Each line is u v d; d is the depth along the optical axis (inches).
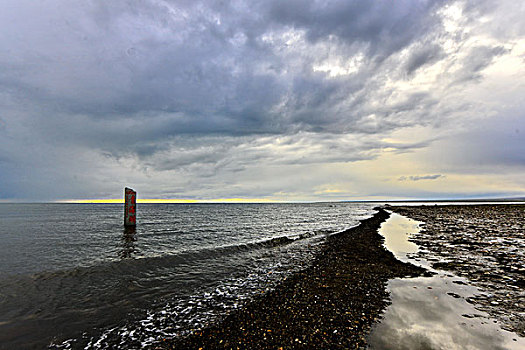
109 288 416.5
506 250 633.6
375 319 294.0
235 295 387.5
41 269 512.7
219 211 3380.9
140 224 1450.5
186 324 299.7
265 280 457.7
